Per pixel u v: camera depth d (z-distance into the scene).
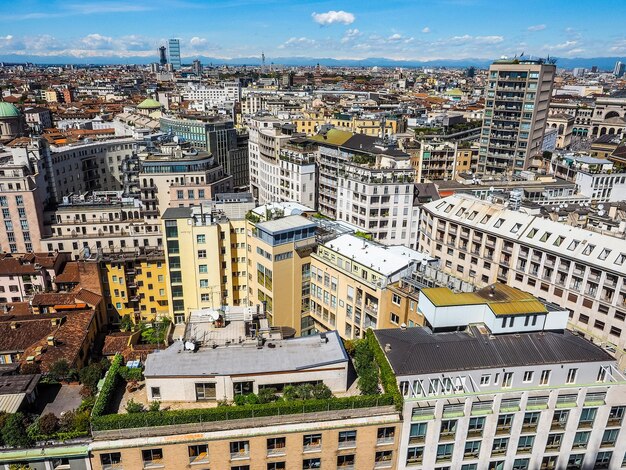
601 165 184.25
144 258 130.75
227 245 119.31
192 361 64.69
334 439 61.62
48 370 79.62
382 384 64.06
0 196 148.38
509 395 63.06
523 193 171.50
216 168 179.75
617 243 108.44
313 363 64.75
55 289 135.00
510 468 67.06
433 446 63.91
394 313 93.00
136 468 59.06
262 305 94.12
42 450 56.97
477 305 69.94
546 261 118.38
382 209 158.00
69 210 158.38
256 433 59.66
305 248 109.81
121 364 71.00
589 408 65.38
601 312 108.81
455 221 141.00
